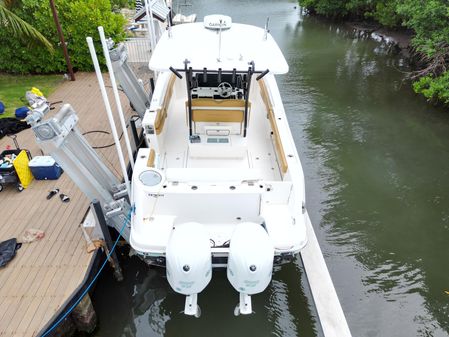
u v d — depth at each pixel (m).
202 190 3.22
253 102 5.48
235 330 3.74
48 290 3.36
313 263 4.37
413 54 11.77
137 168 3.57
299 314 3.86
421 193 5.79
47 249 3.80
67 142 3.32
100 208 3.54
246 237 2.86
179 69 3.61
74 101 7.02
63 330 3.46
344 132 7.56
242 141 4.00
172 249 2.79
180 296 4.02
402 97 9.35
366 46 14.03
